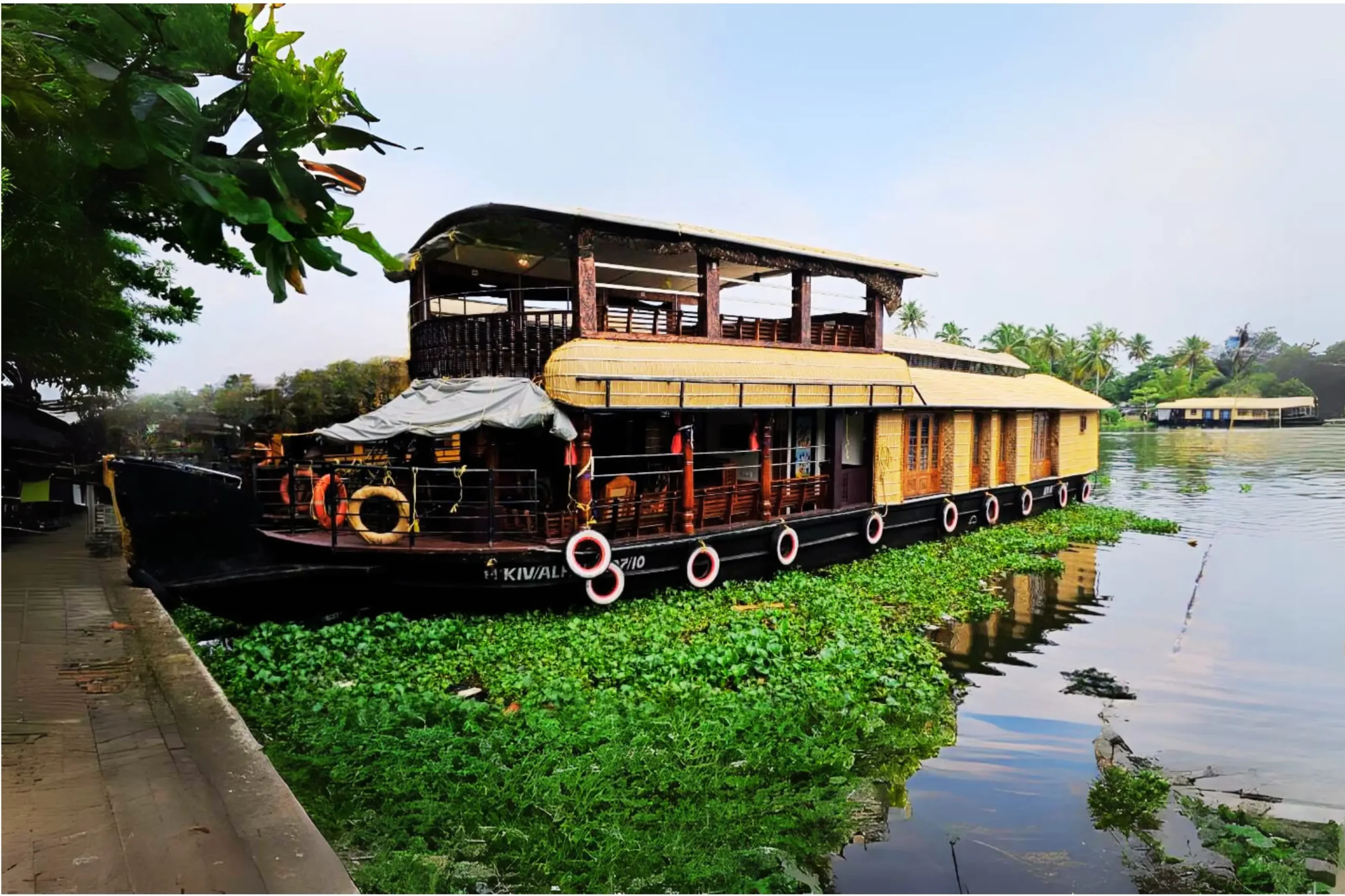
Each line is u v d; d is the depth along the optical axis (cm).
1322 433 3859
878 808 556
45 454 1312
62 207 354
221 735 467
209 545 794
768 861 468
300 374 1828
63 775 408
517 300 1118
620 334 1003
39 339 628
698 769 567
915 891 463
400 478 1050
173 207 387
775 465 1284
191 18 309
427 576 869
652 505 1027
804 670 780
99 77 313
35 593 818
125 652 620
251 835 358
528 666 754
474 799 508
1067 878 478
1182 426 5353
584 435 945
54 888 309
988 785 593
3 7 292
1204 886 469
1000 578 1295
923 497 1512
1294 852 498
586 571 916
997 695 782
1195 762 632
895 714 703
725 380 1043
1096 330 6925
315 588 841
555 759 565
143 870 326
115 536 1183
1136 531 1772
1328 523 1886
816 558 1263
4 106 313
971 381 1827
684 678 742
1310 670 854
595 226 980
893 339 1866
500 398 934
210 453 1708
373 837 465
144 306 1319
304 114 321
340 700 654
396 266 352
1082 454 2244
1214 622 1048
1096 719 720
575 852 466
